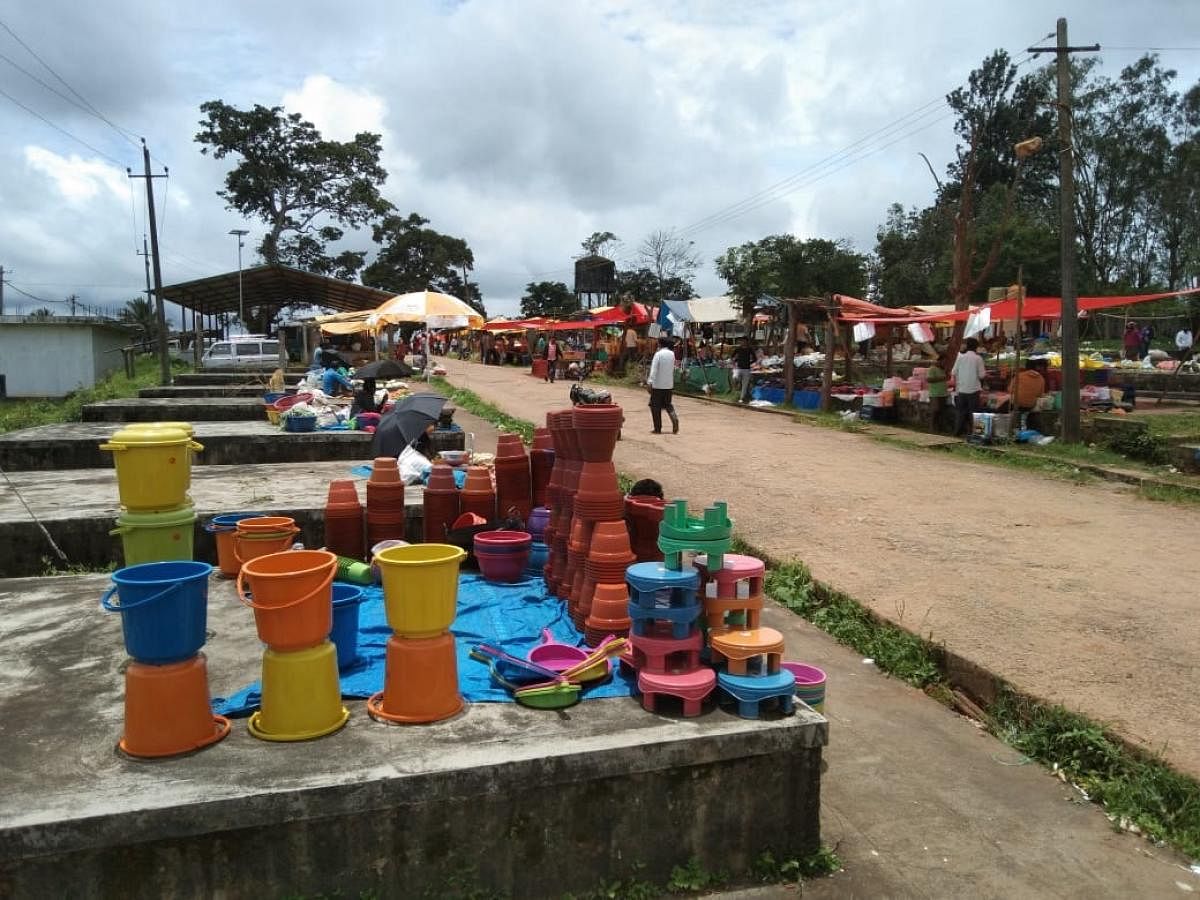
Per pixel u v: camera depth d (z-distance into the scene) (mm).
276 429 12312
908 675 5234
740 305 27000
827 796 3822
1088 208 51031
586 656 3828
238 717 3287
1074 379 14070
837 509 9531
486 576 5562
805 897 3082
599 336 39094
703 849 3129
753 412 20594
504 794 2877
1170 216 49188
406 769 2812
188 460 4645
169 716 2926
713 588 3525
